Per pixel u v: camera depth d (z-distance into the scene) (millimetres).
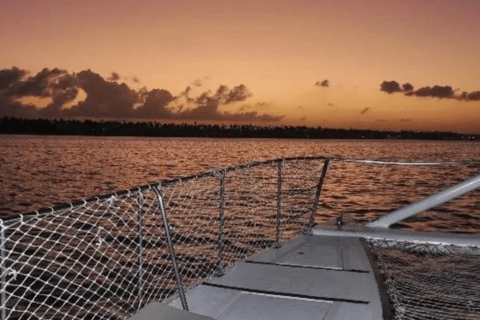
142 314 3125
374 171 85562
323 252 5863
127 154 174625
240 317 4012
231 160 128375
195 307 4172
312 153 188125
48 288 13867
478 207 33844
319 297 4410
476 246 6227
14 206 44156
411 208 6781
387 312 4145
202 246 11156
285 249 5961
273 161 5926
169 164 111125
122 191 3451
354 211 35906
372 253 5883
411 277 5180
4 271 2820
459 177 72000
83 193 54812
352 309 4184
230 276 4938
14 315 11914
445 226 27094
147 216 14180
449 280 5086
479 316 4199
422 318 4113
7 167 97438
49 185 62250
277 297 4434
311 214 6996
